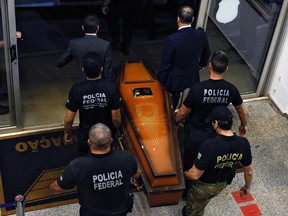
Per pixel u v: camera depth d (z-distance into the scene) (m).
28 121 5.38
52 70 6.16
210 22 5.38
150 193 4.13
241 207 4.74
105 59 4.44
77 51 4.39
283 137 5.63
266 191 4.93
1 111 5.14
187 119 4.43
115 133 4.68
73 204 4.57
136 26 7.06
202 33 4.71
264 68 5.91
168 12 7.50
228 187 4.91
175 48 4.63
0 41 4.59
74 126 5.40
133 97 4.76
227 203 4.75
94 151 3.32
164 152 4.33
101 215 3.49
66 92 5.85
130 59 6.50
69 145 5.16
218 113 3.64
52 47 6.59
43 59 6.34
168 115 4.66
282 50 5.72
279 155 5.38
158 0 7.69
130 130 4.53
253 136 5.59
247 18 5.54
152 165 4.21
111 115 4.18
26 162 4.92
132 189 4.71
